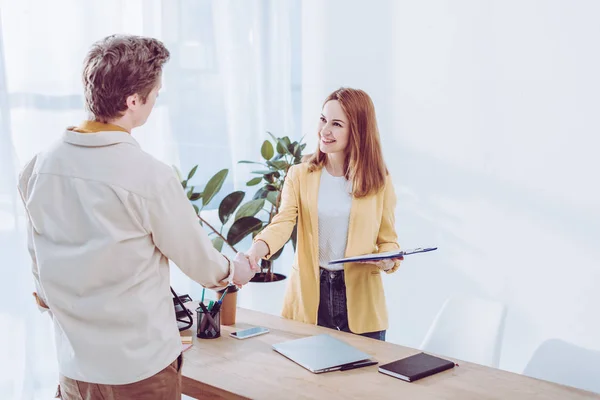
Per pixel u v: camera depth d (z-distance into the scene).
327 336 1.98
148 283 1.41
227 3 3.43
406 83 3.23
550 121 2.79
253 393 1.58
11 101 2.71
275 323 2.16
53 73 2.79
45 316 2.84
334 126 2.21
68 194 1.37
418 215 3.26
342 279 2.24
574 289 2.80
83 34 2.84
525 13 2.81
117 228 1.35
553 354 2.29
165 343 1.43
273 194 2.82
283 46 3.63
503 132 2.94
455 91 3.07
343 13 3.42
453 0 3.02
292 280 2.33
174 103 3.26
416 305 3.30
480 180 3.03
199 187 3.43
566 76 2.73
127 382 1.38
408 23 3.18
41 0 2.73
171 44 3.21
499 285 3.01
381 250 2.29
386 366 1.74
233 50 3.49
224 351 1.88
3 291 2.69
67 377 1.42
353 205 2.23
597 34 2.63
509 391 1.61
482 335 2.24
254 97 3.61
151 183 1.36
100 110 1.39
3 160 2.64
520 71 2.86
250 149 3.63
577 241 2.77
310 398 1.55
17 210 2.70
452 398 1.56
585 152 2.71
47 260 1.39
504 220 2.97
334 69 3.50
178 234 1.40
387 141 3.33
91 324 1.38
